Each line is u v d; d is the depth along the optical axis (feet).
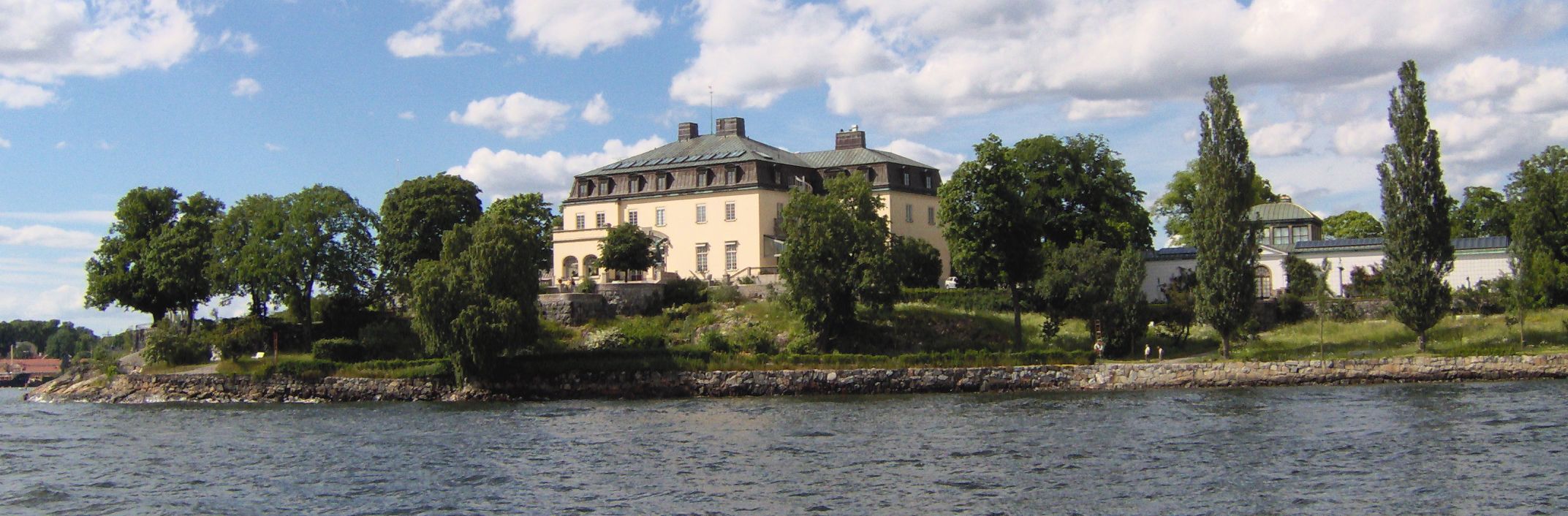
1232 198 306.76
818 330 328.90
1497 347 289.12
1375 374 276.82
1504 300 321.52
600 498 152.56
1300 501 142.31
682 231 437.99
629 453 187.01
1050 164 393.29
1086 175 386.52
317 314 385.29
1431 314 296.92
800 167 449.06
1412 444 176.45
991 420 219.61
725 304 372.79
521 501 152.35
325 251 366.63
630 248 404.36
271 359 329.52
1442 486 147.74
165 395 322.34
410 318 374.63
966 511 141.69
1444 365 275.39
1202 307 305.32
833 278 326.03
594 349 323.98
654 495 153.99
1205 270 305.94
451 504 151.64
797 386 297.12
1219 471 159.94
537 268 321.52
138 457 191.52
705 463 176.45
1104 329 322.96
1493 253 355.36
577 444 198.08
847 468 168.96
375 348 338.95
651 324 362.74
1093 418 216.95
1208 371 284.82
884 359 299.58
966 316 355.15
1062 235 386.73
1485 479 151.12
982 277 367.45
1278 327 345.10
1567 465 157.99
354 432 221.05
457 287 303.89
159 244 384.47
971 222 350.64
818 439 199.11
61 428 234.17
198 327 378.94
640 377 304.50
